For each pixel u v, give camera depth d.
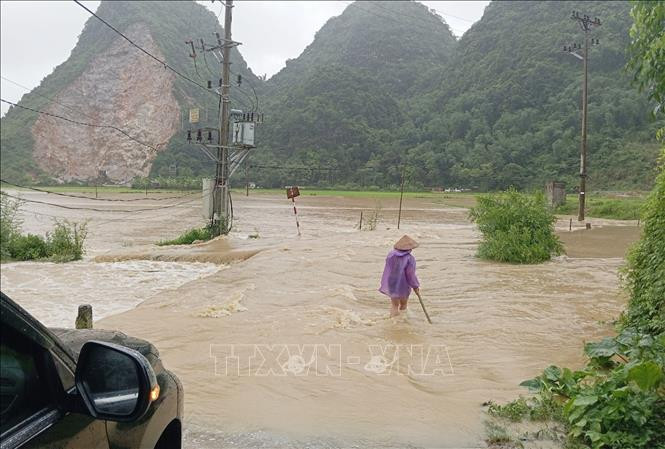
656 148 67.88
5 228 16.45
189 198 58.91
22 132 105.56
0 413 1.64
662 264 6.46
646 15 5.80
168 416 2.52
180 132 93.56
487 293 10.29
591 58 86.62
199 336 7.39
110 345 1.95
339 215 37.19
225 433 4.55
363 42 148.38
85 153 106.00
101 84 112.00
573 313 8.75
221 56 22.23
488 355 6.68
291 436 4.51
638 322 6.78
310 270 12.55
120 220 31.62
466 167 83.88
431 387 5.64
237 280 11.41
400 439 4.47
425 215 38.31
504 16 118.56
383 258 14.59
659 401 4.44
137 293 11.33
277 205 49.59
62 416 1.87
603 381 5.05
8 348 1.70
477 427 4.68
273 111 106.19
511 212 15.08
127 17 119.56
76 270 14.07
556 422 4.72
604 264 14.01
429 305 9.27
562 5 106.75
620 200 43.00
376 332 7.62
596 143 74.81
